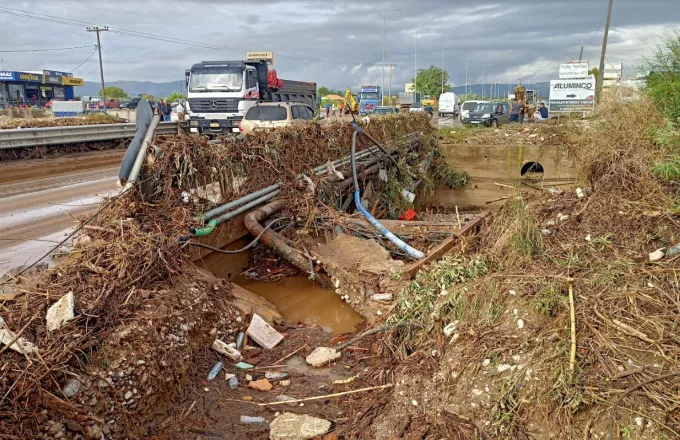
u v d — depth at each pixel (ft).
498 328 15.65
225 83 68.23
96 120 71.56
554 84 93.50
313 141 33.37
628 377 12.76
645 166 22.49
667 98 28.76
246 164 26.43
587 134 32.17
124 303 15.17
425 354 16.25
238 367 17.38
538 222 22.36
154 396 14.20
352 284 22.20
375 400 15.35
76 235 19.22
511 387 13.58
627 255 18.31
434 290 19.04
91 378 12.81
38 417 11.56
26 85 171.01
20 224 27.04
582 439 12.02
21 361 12.29
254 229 24.48
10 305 14.28
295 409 15.29
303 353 18.62
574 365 13.35
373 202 39.11
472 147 53.88
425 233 26.13
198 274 19.79
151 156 21.16
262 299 22.03
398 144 48.73
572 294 15.97
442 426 13.60
